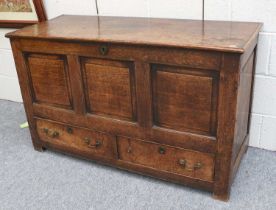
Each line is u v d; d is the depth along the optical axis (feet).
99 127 5.39
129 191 5.21
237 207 4.78
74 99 5.39
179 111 4.66
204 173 4.87
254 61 5.26
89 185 5.39
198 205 4.86
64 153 6.11
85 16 6.36
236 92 4.16
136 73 4.68
